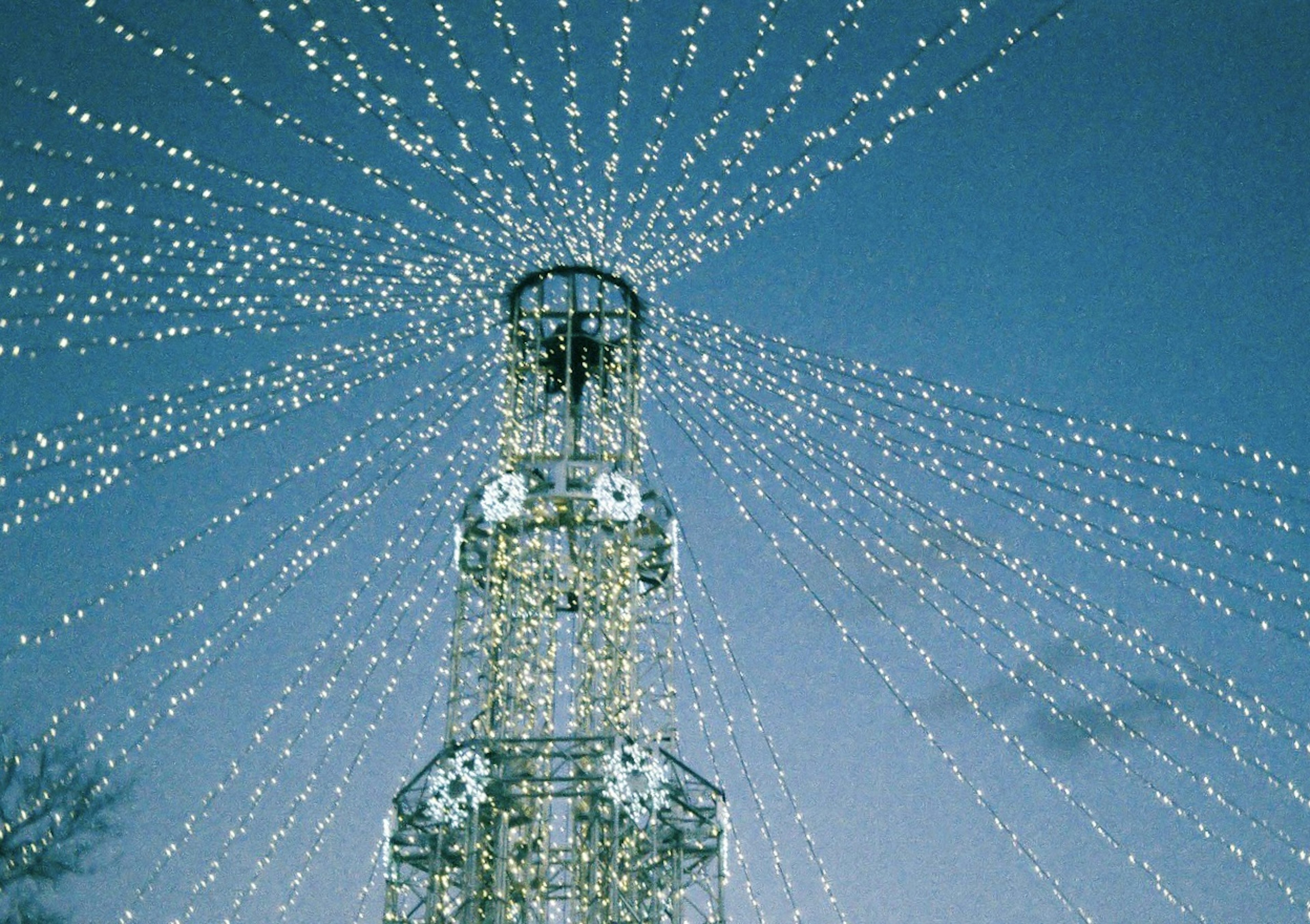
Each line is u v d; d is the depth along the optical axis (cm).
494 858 2188
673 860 2203
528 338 2534
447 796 2173
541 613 2395
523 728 2316
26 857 2045
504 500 2406
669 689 2342
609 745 2198
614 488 2402
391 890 2192
